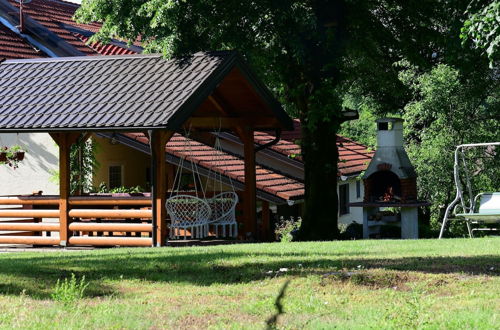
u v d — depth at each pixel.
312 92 23.06
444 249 14.05
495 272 10.55
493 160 29.47
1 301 8.90
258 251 14.21
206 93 19.11
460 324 7.22
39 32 30.06
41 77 21.61
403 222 22.28
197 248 15.85
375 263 11.48
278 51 22.28
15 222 21.28
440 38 24.17
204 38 22.38
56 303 8.71
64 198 20.38
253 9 21.56
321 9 22.25
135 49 33.56
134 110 18.75
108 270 11.48
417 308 7.49
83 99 19.94
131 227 19.64
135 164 29.33
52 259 13.76
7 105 20.48
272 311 8.09
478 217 17.78
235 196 20.70
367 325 7.25
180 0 20.84
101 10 21.98
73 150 24.56
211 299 8.95
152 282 10.34
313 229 23.59
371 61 25.50
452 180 29.09
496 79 28.30
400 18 24.52
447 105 28.80
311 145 23.58
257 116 21.80
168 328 7.40
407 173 22.16
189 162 26.53
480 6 19.86
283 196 26.69
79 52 30.14
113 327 7.44
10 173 27.78
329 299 8.71
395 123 22.31
